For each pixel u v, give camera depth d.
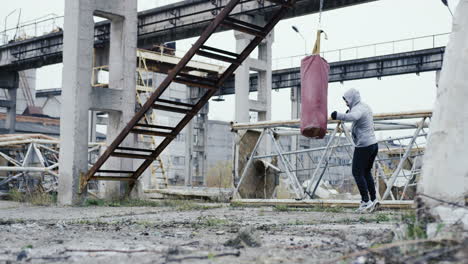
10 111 40.41
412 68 30.67
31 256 3.67
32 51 33.66
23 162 19.73
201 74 33.12
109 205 13.41
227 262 3.19
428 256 2.74
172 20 25.58
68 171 14.16
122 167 15.17
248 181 14.30
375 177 16.48
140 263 3.22
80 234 5.55
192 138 39.19
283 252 3.66
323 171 12.33
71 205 13.47
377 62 31.94
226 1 23.61
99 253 3.78
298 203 12.16
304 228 6.05
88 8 14.48
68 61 14.44
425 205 4.20
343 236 4.37
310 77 8.31
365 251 2.88
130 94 15.29
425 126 11.45
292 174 12.97
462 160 4.38
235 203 12.99
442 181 4.35
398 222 4.05
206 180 40.28
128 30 15.40
